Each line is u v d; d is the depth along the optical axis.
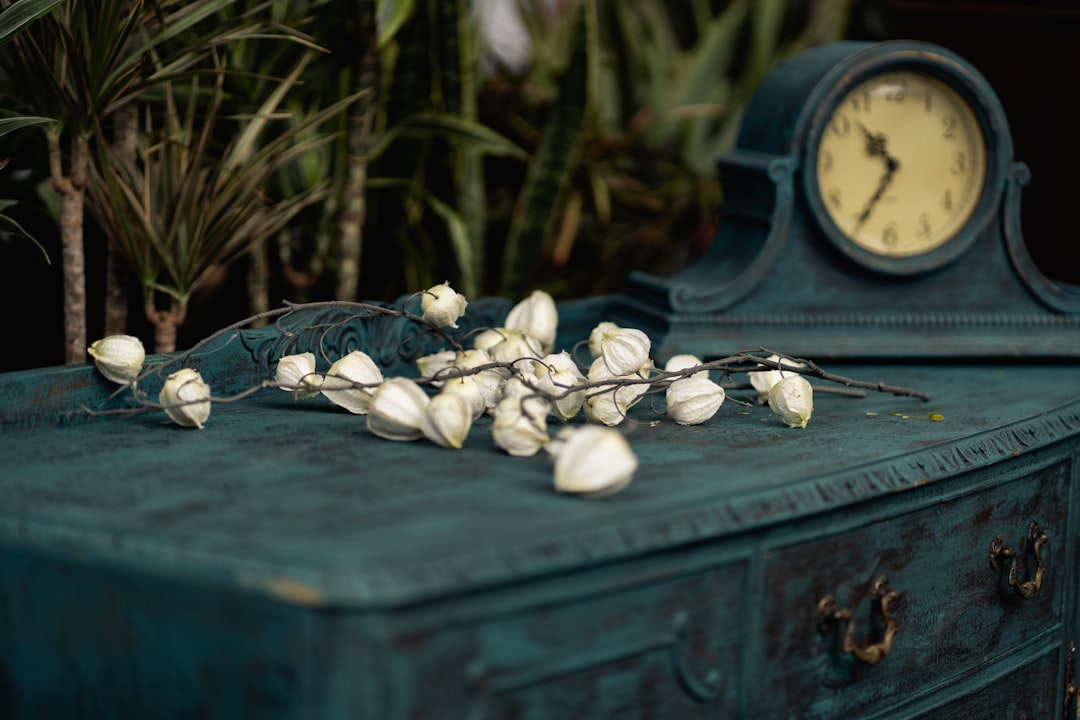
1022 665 1.85
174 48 2.02
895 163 2.05
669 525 1.60
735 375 1.99
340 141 2.15
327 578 1.41
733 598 1.64
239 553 1.47
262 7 1.92
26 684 1.60
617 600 1.59
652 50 2.63
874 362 2.07
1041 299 2.09
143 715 1.57
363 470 1.67
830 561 1.69
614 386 1.77
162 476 1.65
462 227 2.23
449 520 1.57
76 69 1.84
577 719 1.59
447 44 2.25
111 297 2.00
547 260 2.54
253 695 1.50
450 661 1.51
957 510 1.77
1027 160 2.63
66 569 1.58
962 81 2.04
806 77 2.05
